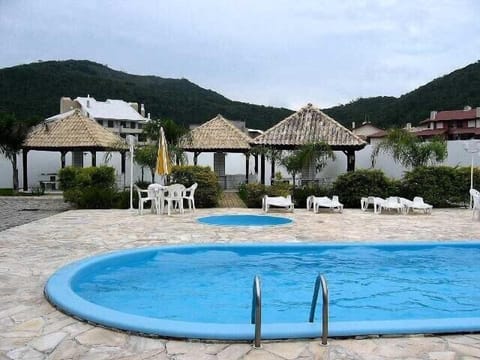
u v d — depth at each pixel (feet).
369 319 23.32
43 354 14.99
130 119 236.22
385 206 56.90
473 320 17.65
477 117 187.11
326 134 79.10
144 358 14.78
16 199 77.05
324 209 62.54
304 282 29.60
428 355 15.23
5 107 213.25
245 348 15.60
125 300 25.45
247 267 32.76
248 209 62.75
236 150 91.30
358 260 34.99
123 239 37.37
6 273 25.46
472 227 45.85
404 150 75.87
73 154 94.32
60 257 29.94
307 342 16.14
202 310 24.00
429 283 29.68
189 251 34.22
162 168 58.85
